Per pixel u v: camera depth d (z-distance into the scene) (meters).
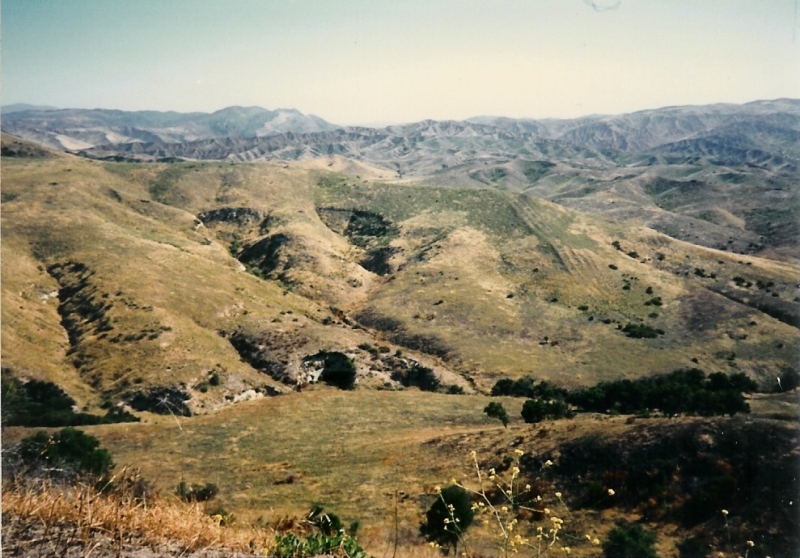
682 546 19.75
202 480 33.12
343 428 50.16
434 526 11.23
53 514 4.64
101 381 61.91
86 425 50.53
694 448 24.77
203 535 5.15
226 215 154.62
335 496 29.28
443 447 37.66
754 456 23.00
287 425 50.94
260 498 29.09
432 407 58.12
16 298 74.94
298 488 31.47
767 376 71.19
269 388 68.06
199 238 126.00
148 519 4.98
